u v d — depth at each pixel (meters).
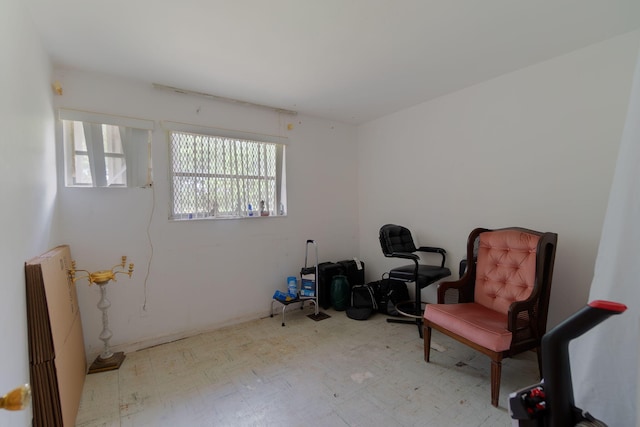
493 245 2.24
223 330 2.85
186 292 2.72
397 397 1.79
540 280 1.86
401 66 2.34
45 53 1.91
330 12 1.66
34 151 1.58
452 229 2.98
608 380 1.16
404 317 3.11
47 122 1.90
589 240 2.11
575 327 0.72
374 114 3.58
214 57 2.14
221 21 1.72
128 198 2.44
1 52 1.13
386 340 2.58
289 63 2.25
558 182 2.25
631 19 1.77
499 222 2.61
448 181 3.00
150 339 2.53
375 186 3.84
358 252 4.08
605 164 2.03
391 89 2.81
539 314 1.89
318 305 3.44
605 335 1.17
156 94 2.58
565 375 0.76
